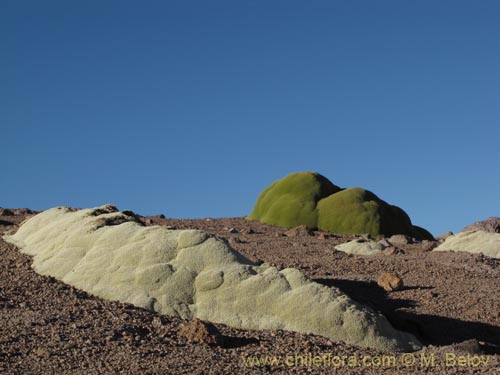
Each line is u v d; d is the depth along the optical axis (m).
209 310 11.38
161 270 11.99
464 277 16.11
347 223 27.38
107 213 15.48
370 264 17.48
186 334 10.24
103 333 10.00
